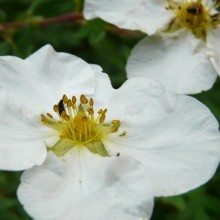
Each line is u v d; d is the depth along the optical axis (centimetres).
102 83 12
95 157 11
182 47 14
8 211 14
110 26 15
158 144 11
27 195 10
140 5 14
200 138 11
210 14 14
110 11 14
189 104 11
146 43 14
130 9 14
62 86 12
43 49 12
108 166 11
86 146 11
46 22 15
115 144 11
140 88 12
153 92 12
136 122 11
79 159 11
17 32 15
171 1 14
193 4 14
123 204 11
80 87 12
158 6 14
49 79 12
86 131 11
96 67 12
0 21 15
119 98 12
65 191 11
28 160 11
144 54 14
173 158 11
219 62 14
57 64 12
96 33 15
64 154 11
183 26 14
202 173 11
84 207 10
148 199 11
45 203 10
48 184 11
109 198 11
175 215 15
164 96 11
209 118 11
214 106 15
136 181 11
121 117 12
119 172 11
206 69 14
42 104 12
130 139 11
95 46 15
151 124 11
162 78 13
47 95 12
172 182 11
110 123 12
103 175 11
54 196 11
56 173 11
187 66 13
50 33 17
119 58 15
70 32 17
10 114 11
